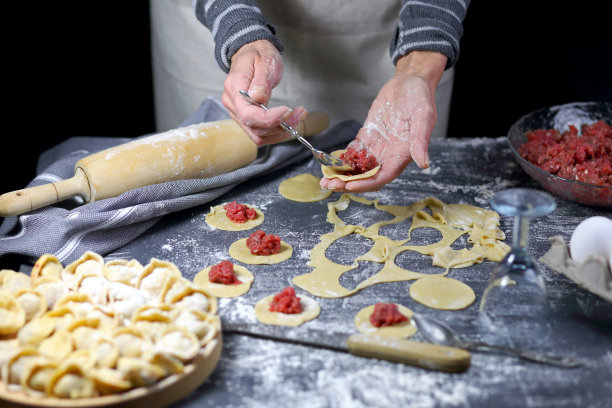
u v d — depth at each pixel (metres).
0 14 4.57
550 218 1.83
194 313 1.32
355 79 2.48
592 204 1.84
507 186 2.02
